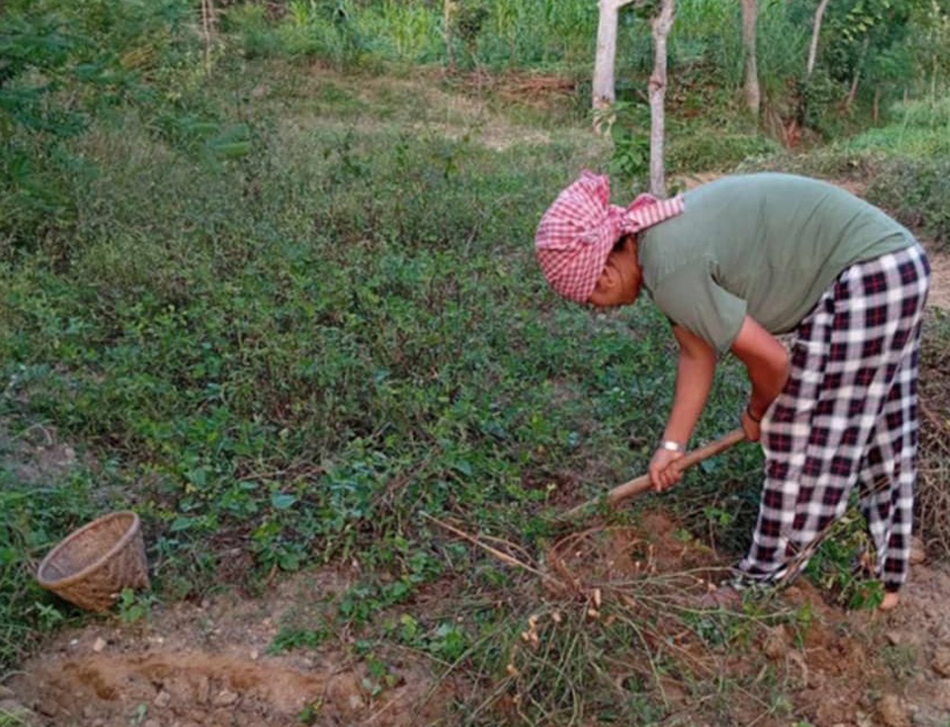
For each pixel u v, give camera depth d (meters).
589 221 2.99
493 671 3.16
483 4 14.48
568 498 4.04
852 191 9.24
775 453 3.26
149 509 3.73
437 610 3.50
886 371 3.11
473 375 4.63
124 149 7.06
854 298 3.02
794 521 3.31
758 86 13.02
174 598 3.52
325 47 13.48
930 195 8.02
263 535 3.63
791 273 3.06
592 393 4.75
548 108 12.79
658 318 5.25
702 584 3.53
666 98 12.87
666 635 3.30
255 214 6.51
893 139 11.99
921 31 14.85
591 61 13.85
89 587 3.36
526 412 4.37
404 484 3.84
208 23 12.24
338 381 4.52
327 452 4.14
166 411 4.45
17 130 6.38
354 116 11.40
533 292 5.79
